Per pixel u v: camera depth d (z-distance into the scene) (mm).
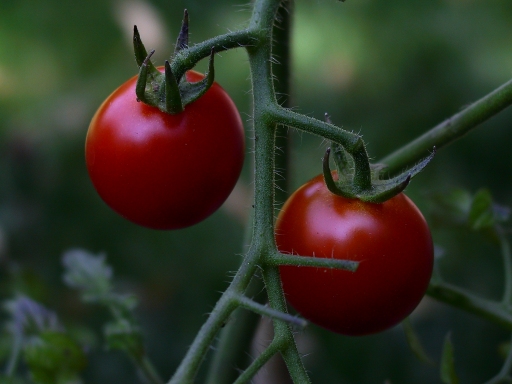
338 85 596
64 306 601
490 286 564
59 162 607
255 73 401
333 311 407
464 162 585
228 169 413
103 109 413
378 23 608
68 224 608
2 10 614
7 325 463
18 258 597
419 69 586
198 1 608
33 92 611
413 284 406
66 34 612
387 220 404
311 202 408
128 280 601
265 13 403
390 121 577
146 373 456
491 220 462
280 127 444
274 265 390
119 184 410
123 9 608
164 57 593
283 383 484
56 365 450
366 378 571
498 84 568
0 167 607
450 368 433
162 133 406
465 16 597
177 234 608
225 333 456
